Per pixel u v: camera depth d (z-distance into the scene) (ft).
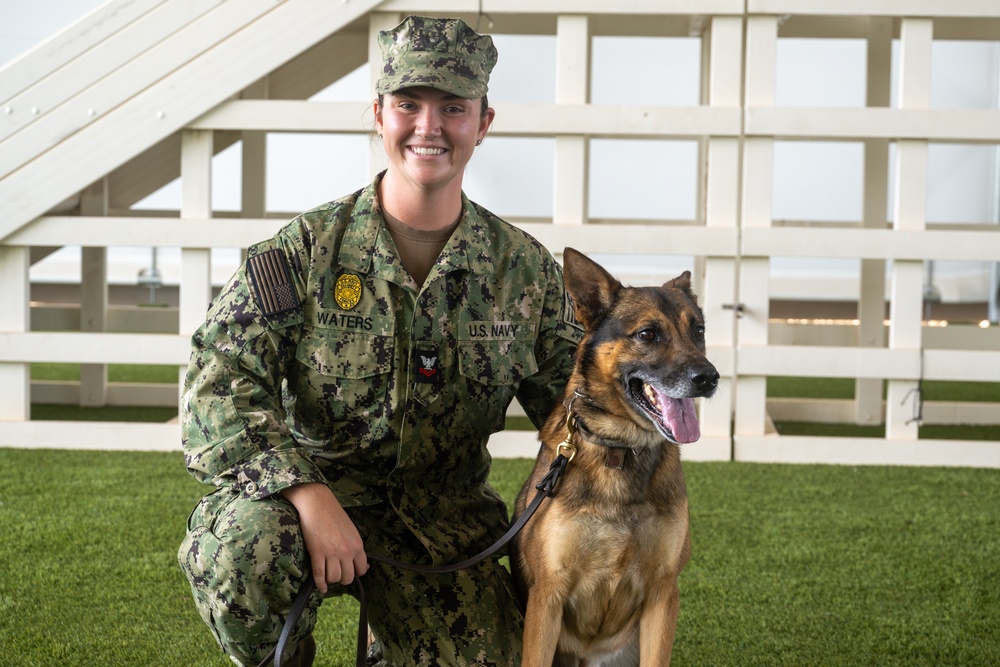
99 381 22.09
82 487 14.94
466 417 8.09
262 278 7.68
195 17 16.84
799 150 36.17
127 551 12.07
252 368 7.55
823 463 17.42
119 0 16.84
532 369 8.23
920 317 17.37
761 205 17.38
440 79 7.56
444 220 8.05
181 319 17.56
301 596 7.23
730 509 14.44
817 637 10.06
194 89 16.93
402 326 7.84
